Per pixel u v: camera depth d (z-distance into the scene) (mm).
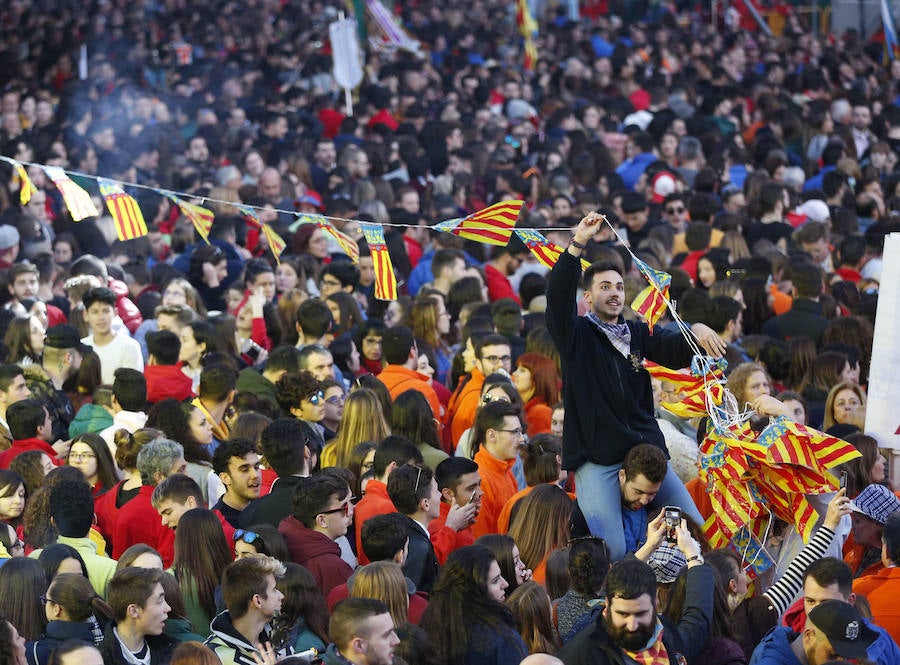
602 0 68375
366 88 45781
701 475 14461
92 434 17219
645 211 30656
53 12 57750
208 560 14039
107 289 20969
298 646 13039
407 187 33438
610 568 11961
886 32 57250
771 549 14562
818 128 41125
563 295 13250
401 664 11797
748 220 30828
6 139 39906
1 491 15492
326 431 18938
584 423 13617
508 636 12281
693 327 13656
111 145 39438
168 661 12922
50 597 12836
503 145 39188
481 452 16891
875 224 28078
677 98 45719
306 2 63031
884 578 13844
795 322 22703
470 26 62031
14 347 20406
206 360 20672
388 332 19953
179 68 51312
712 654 12461
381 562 13086
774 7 65625
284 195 33969
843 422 18250
